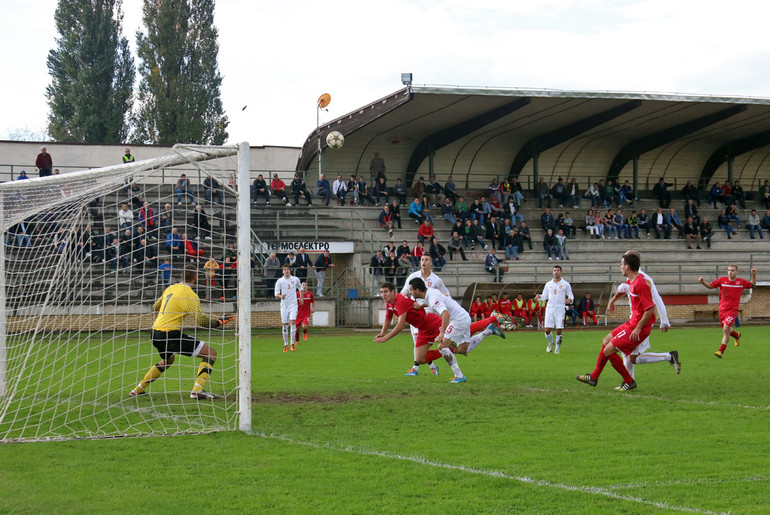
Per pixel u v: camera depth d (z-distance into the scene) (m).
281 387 11.61
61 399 10.56
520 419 8.76
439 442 7.48
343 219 31.48
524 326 27.75
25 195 11.08
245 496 5.61
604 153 39.91
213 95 51.06
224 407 9.73
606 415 9.01
